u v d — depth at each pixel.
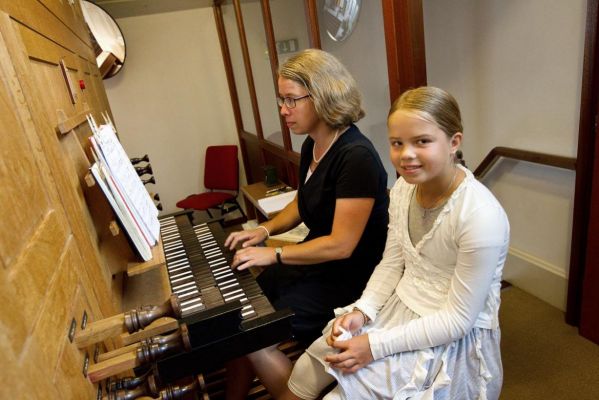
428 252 1.01
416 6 1.45
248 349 0.93
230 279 1.16
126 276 1.21
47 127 0.78
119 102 3.64
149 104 3.72
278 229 1.60
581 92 1.63
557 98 1.84
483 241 0.89
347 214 1.23
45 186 0.70
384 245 1.38
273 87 2.82
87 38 2.03
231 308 0.89
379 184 1.27
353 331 1.08
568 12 1.72
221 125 3.96
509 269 2.28
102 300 0.90
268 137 3.25
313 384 1.08
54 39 1.04
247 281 1.15
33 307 0.52
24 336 0.47
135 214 1.05
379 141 1.92
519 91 2.03
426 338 0.94
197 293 1.08
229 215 4.12
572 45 1.73
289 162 2.89
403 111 0.90
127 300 1.09
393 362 0.96
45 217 0.67
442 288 1.01
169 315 0.78
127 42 3.54
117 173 1.06
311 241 1.29
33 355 0.48
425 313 1.02
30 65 0.75
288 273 1.48
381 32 1.68
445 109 0.90
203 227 1.60
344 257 1.26
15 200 0.56
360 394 0.96
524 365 1.73
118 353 0.80
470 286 0.91
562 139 1.86
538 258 2.12
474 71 2.26
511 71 2.04
